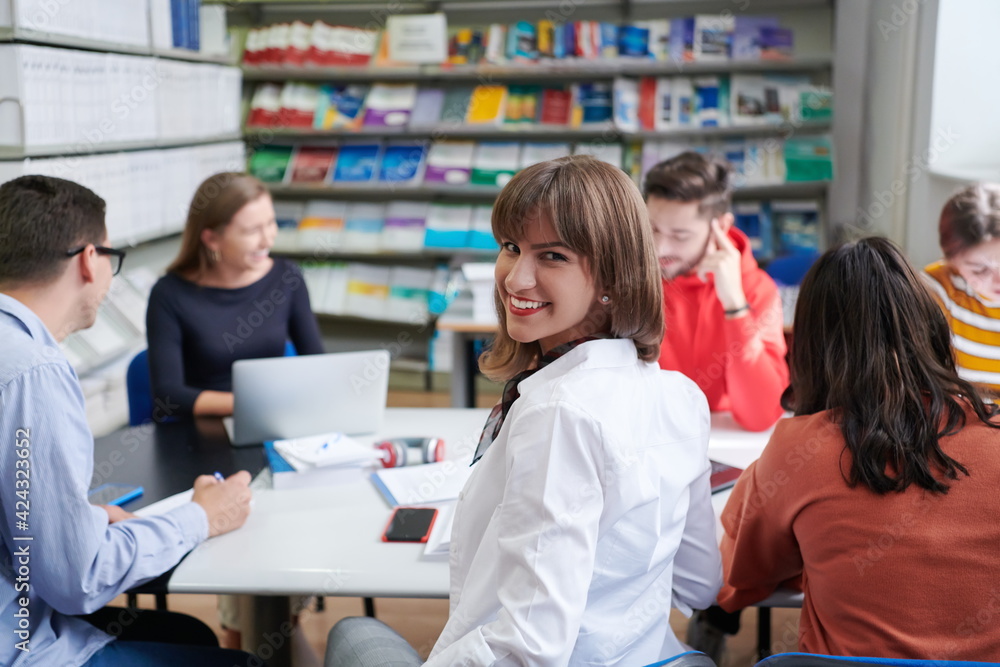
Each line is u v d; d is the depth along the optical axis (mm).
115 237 3516
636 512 1023
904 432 1148
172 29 3975
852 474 1156
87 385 3416
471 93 4750
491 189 4629
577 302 1047
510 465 1006
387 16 4891
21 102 2850
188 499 1657
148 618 1646
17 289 1422
